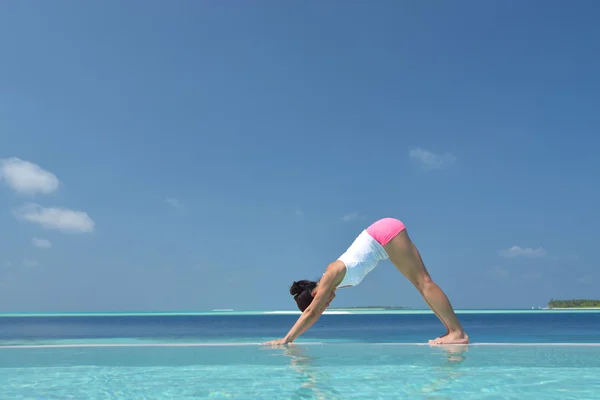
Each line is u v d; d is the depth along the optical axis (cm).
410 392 330
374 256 674
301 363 478
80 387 362
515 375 397
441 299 673
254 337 1302
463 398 311
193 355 557
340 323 2978
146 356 552
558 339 1070
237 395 326
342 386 354
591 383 363
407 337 1180
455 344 667
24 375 420
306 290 684
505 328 1869
